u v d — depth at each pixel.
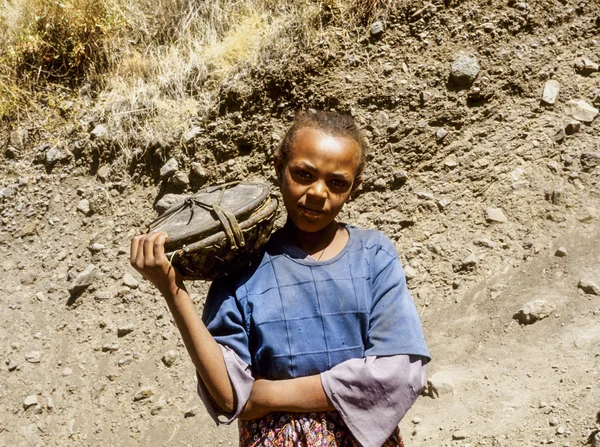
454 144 4.54
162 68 5.11
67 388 4.00
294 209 1.80
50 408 3.93
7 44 5.46
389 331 1.77
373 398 1.73
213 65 4.99
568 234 4.07
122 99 4.99
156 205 4.68
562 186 4.27
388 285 1.82
